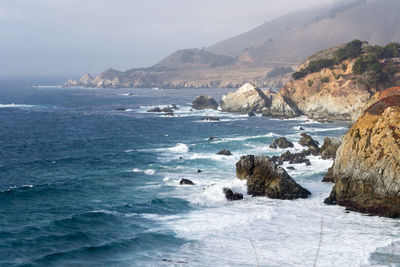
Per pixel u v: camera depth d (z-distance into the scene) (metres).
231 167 63.66
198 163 66.94
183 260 30.08
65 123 132.00
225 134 102.50
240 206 43.12
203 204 44.06
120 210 42.22
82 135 105.50
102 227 37.25
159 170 62.34
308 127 114.88
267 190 46.44
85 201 46.59
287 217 39.12
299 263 29.11
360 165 42.12
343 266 28.45
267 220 38.31
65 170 64.56
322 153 69.19
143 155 75.44
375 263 28.86
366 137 43.06
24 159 74.38
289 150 77.31
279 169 46.97
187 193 48.62
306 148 79.56
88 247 32.12
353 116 97.75
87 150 83.19
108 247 32.38
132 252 31.66
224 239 33.97
